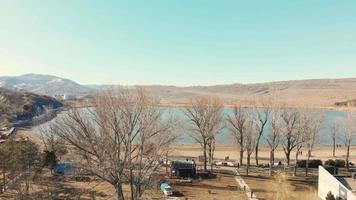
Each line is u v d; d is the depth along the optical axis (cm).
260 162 6762
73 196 3531
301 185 4841
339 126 8206
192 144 8044
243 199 4034
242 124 6072
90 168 2534
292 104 6644
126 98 2688
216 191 4403
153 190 4150
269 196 4203
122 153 3069
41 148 4919
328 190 3950
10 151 3459
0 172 3644
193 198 4041
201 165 6209
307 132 5825
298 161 6325
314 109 6512
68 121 2484
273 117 5862
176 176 5097
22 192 3366
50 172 4356
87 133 2469
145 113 2767
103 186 3953
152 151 2794
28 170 3688
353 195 3284
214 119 5556
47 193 3447
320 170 4228
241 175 5422
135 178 2764
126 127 2598
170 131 3403
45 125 5653
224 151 7756
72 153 2639
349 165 6347
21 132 7694
